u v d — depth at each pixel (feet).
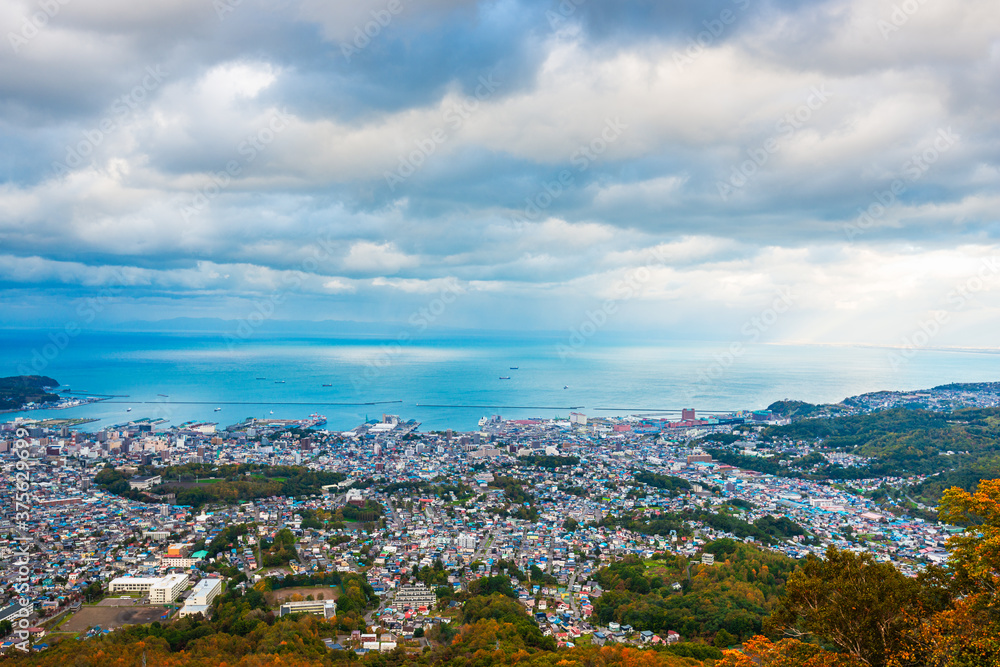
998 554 208.03
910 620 221.87
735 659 261.44
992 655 195.21
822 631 233.96
